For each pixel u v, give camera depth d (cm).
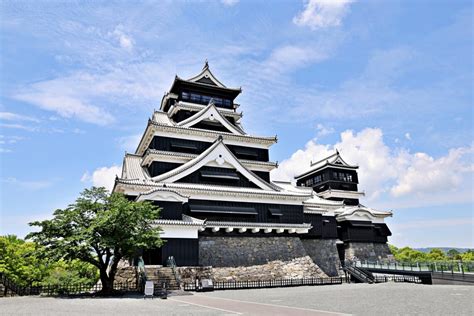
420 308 1739
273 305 1917
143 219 2695
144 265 3062
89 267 4169
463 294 2420
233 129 4734
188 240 3362
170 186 3681
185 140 4388
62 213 2594
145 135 4475
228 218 3881
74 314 1567
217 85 5166
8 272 2995
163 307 1838
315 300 2172
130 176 4047
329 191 6644
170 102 5094
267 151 4859
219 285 3234
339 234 5844
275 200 4191
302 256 4141
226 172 4181
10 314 1576
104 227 2500
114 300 2217
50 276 3584
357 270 4397
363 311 1653
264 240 4012
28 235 2517
